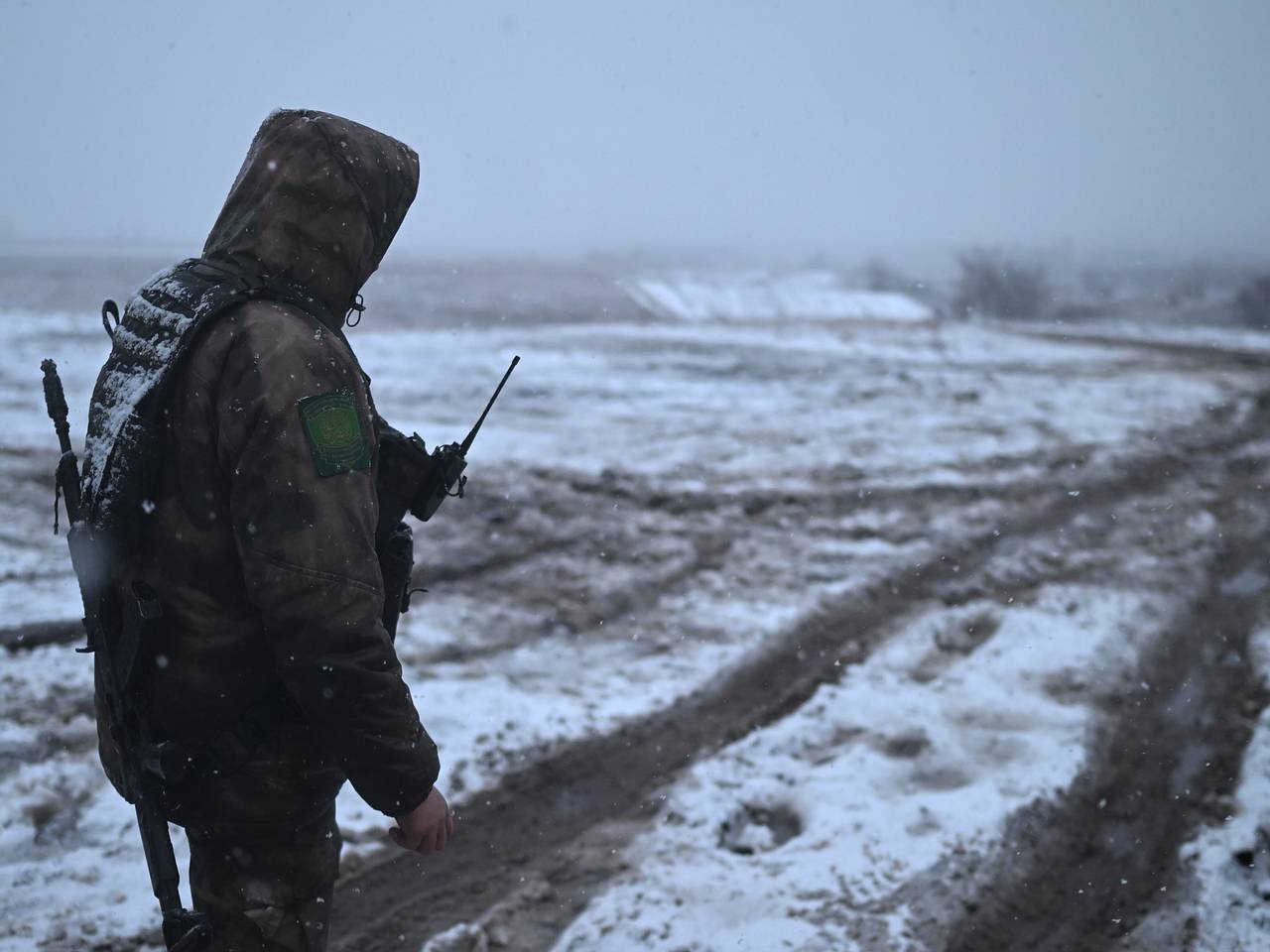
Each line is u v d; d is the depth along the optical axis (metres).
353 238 1.83
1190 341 21.11
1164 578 6.36
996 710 4.49
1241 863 3.45
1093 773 3.96
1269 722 4.45
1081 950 3.00
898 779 3.87
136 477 1.71
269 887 1.89
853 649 5.16
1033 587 6.15
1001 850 3.41
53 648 4.59
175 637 1.76
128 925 2.86
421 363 13.65
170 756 1.75
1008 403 12.00
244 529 1.65
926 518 7.33
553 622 5.31
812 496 7.69
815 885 3.20
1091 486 8.46
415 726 1.72
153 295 1.83
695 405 11.40
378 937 2.91
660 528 6.85
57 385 1.95
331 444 1.67
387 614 1.93
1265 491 8.68
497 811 3.58
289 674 1.66
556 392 11.90
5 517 6.36
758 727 4.34
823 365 14.80
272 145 1.83
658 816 3.62
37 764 3.63
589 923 3.02
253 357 1.67
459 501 7.08
